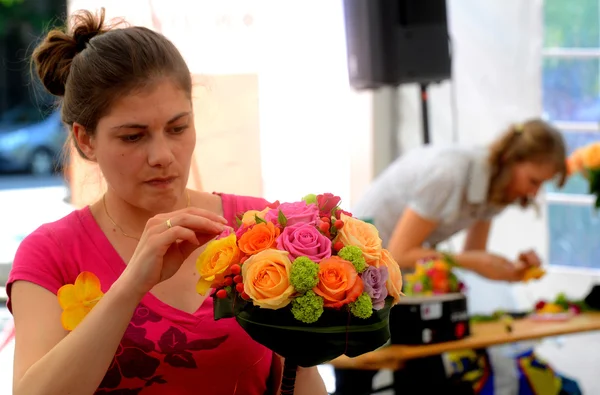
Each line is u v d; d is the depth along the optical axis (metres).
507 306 4.55
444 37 4.65
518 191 3.71
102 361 1.54
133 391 1.73
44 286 1.74
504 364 3.63
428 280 3.43
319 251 1.49
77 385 1.53
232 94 3.22
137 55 1.66
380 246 1.55
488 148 3.72
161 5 3.23
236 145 3.17
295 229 1.51
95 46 1.71
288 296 1.43
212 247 1.51
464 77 5.05
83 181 2.20
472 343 3.26
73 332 1.55
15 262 1.77
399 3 4.61
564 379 3.85
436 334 3.26
